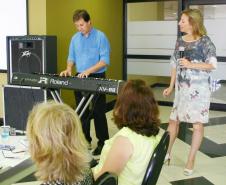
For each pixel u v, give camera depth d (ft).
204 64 10.45
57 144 4.00
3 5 15.67
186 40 10.79
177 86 11.04
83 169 4.20
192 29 10.59
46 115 4.09
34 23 15.26
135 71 22.00
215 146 13.87
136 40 21.71
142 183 5.10
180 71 10.86
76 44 12.98
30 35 14.20
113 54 20.52
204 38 10.58
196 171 11.39
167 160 11.85
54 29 15.48
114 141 5.66
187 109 10.84
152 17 21.11
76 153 4.09
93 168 6.13
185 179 10.79
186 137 14.98
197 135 10.96
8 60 14.42
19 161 6.12
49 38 13.76
